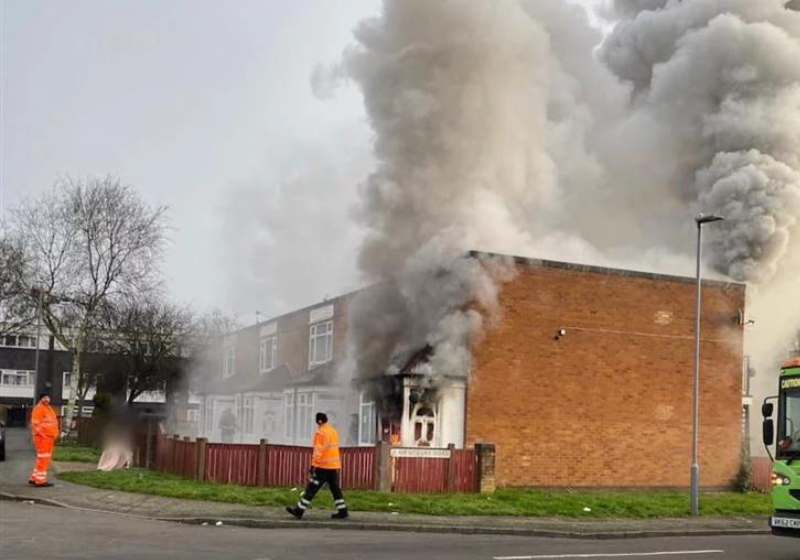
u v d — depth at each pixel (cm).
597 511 1756
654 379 2338
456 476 1878
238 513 1483
